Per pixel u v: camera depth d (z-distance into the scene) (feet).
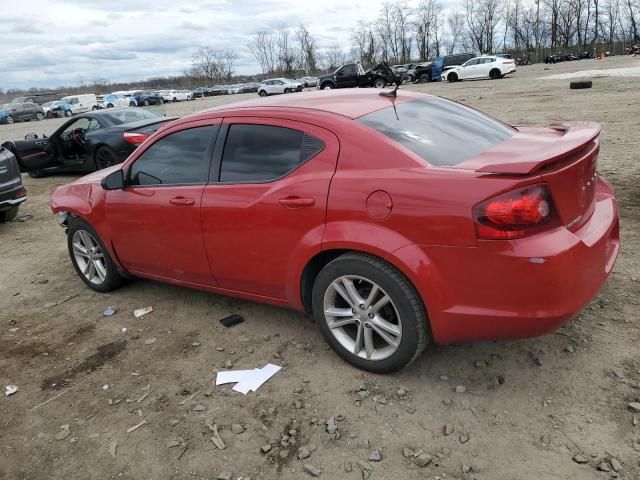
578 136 9.34
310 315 11.76
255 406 9.69
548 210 8.09
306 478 7.97
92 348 12.44
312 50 307.99
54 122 126.62
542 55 265.13
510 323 8.35
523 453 7.99
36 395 10.79
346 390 9.85
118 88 403.95
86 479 8.43
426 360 10.46
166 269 13.30
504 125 12.25
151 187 12.84
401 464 8.04
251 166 11.01
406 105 11.34
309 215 9.87
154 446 8.95
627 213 17.39
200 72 353.51
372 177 9.18
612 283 12.69
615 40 277.64
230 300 14.17
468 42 306.35
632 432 8.15
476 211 8.11
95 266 15.44
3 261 20.01
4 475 8.70
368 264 9.32
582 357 10.02
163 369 11.23
